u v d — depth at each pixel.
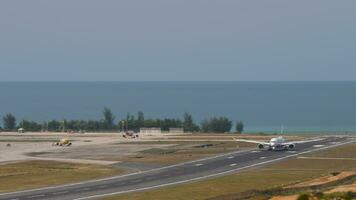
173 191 126.31
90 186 134.00
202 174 151.75
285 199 108.75
